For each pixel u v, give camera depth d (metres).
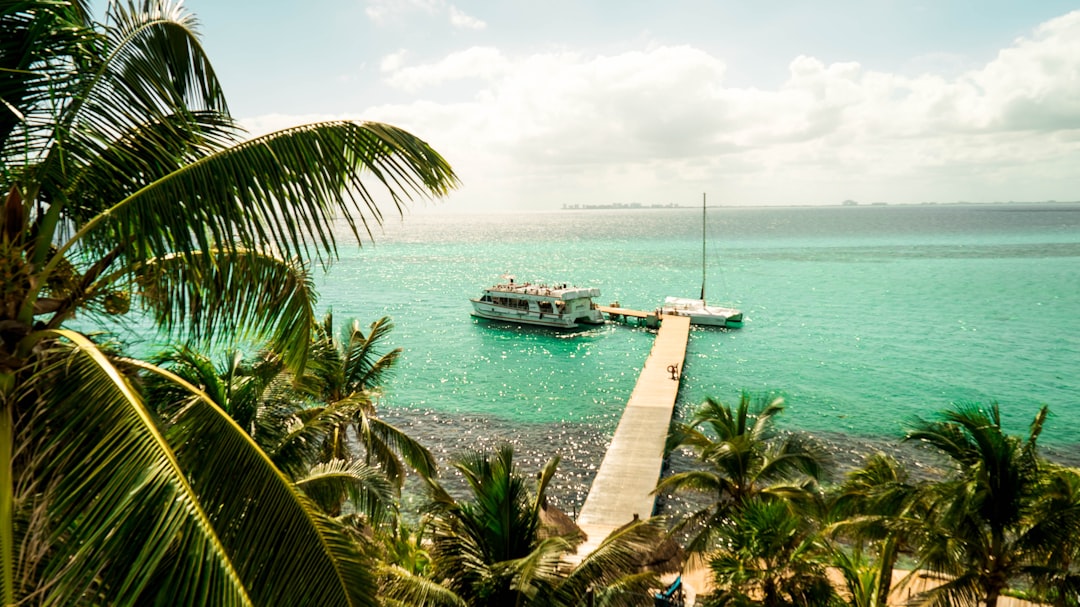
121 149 4.55
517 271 121.94
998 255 132.88
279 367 11.67
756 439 20.67
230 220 4.30
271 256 5.33
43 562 3.74
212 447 3.87
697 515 19.55
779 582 14.46
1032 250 143.25
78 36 4.45
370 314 73.12
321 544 4.09
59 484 3.32
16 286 3.97
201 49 5.41
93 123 4.36
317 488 10.54
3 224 4.10
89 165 4.41
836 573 18.39
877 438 33.62
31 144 4.42
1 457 3.62
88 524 3.20
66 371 3.66
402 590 8.51
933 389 42.16
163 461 3.36
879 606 13.43
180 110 4.81
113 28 4.79
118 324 4.98
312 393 12.77
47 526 3.46
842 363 49.28
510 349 55.88
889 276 102.06
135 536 3.15
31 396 3.93
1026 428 34.91
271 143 4.41
